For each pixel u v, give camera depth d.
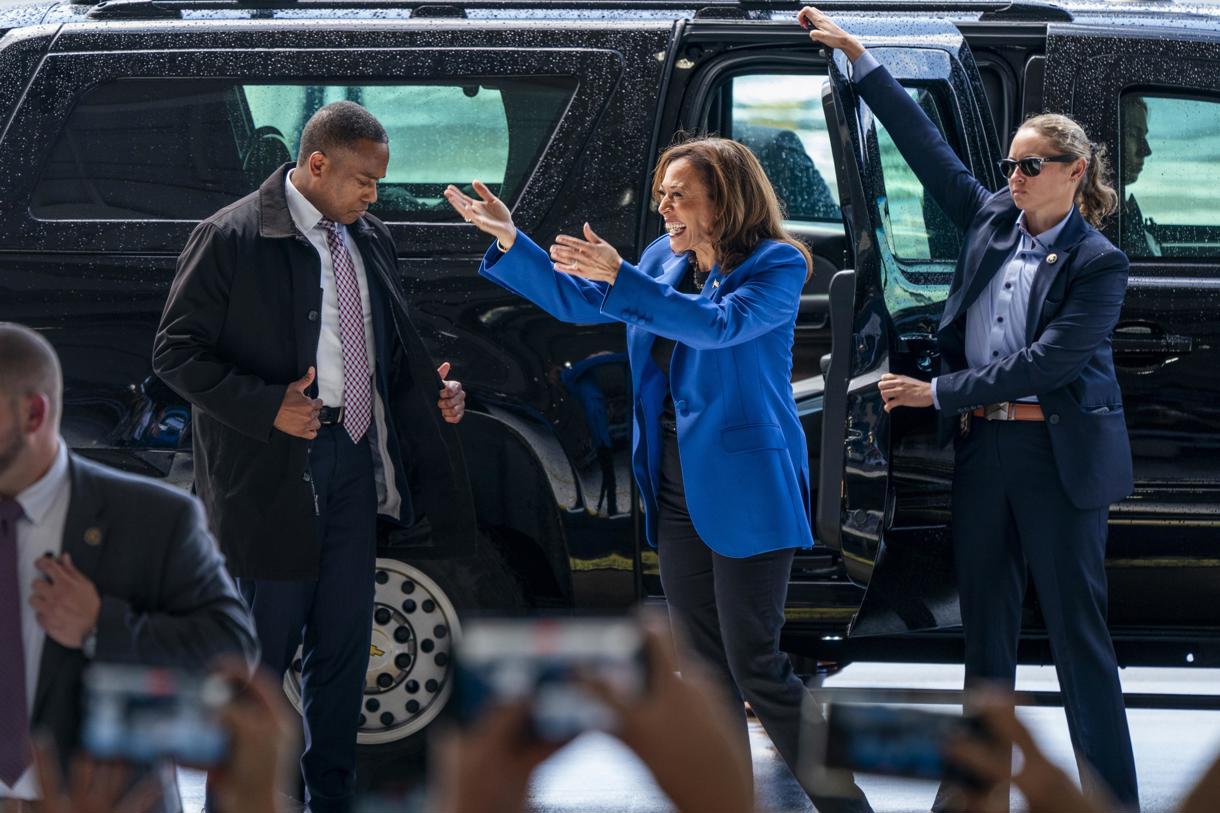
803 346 17.25
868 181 12.43
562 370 13.56
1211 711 18.05
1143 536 13.89
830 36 12.96
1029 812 3.83
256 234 11.76
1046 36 14.34
